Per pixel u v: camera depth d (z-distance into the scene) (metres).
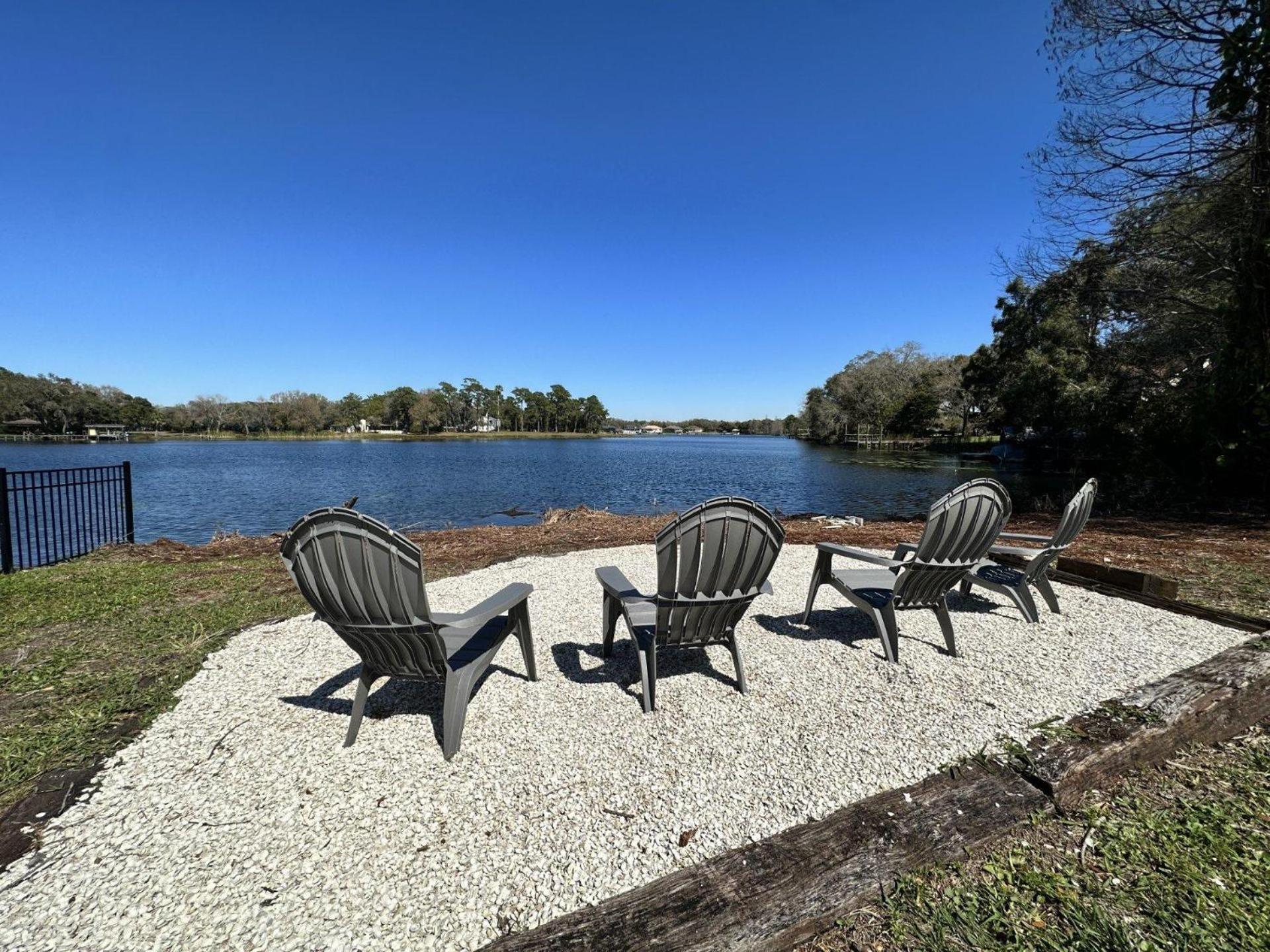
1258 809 1.87
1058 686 2.76
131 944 1.41
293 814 1.88
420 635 2.14
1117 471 13.27
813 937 1.40
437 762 2.18
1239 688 2.36
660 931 1.33
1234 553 5.74
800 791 1.99
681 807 1.91
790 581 4.94
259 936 1.43
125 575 5.33
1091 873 1.60
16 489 5.70
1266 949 1.35
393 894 1.56
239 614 4.03
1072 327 19.31
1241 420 8.59
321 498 16.55
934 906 1.48
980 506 2.89
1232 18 7.66
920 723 2.42
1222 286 10.01
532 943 1.30
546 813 1.89
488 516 12.92
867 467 29.06
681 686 2.84
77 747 2.29
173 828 1.82
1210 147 8.49
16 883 1.60
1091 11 8.45
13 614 4.02
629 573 5.35
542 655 3.26
